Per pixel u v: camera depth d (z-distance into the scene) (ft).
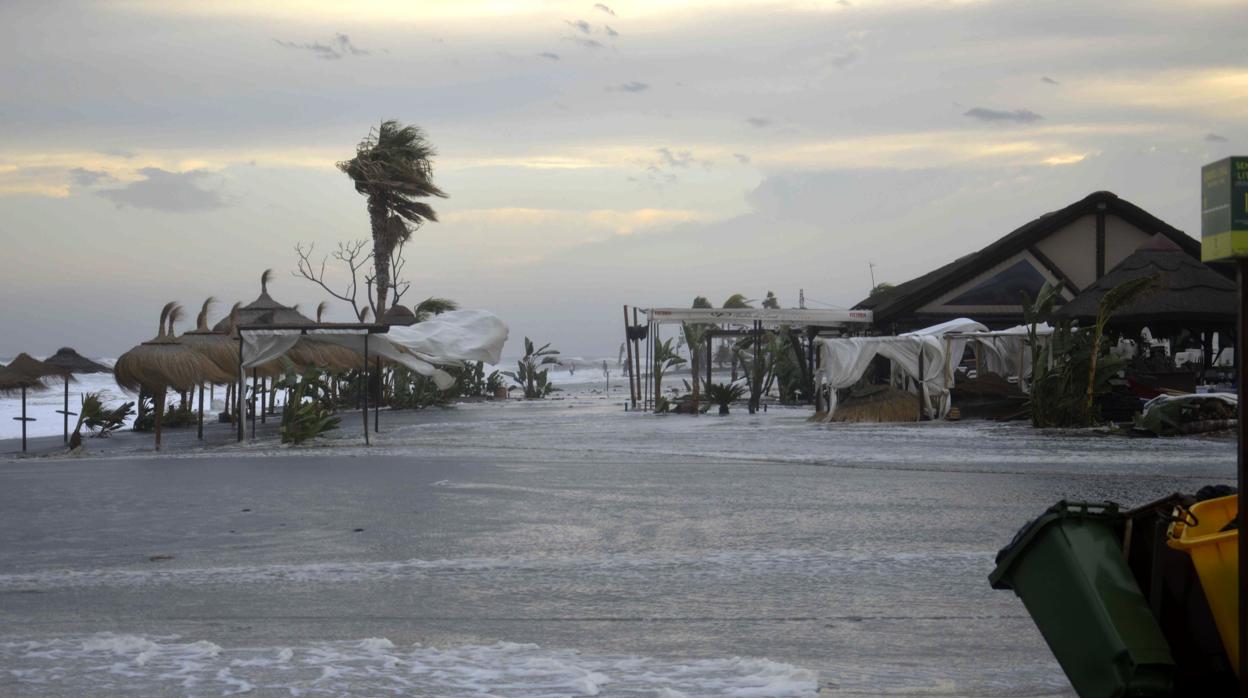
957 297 142.41
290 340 91.81
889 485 50.83
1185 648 15.90
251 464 67.87
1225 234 13.85
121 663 19.49
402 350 100.01
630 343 150.82
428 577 29.91
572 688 17.54
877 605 25.84
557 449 76.18
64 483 57.06
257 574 30.63
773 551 33.24
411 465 64.90
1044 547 16.15
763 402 169.27
